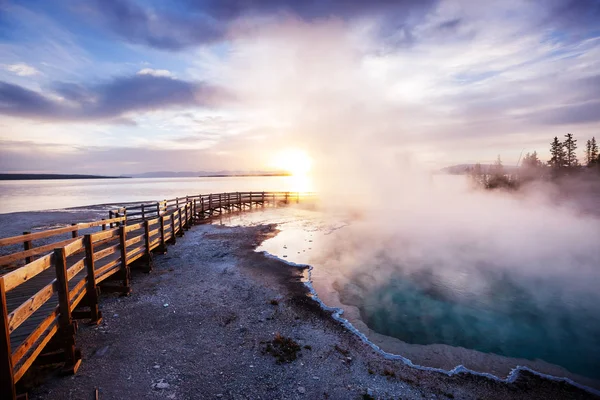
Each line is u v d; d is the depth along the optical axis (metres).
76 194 78.38
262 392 5.51
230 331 7.64
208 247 16.33
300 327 8.26
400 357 7.30
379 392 5.83
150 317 7.95
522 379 6.76
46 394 4.84
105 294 9.21
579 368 7.37
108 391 5.07
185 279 11.12
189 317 8.18
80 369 5.55
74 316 7.01
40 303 4.55
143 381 5.44
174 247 15.86
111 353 6.17
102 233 7.63
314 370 6.34
